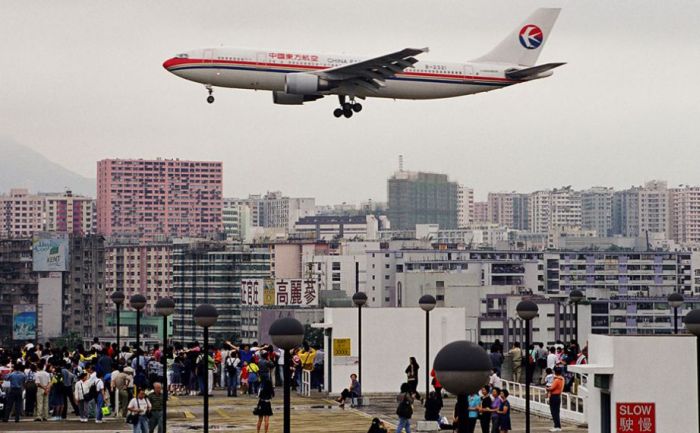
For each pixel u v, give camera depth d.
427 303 166.25
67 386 163.75
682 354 123.25
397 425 154.75
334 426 158.88
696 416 123.25
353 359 199.88
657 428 123.50
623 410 123.38
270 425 160.00
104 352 175.12
